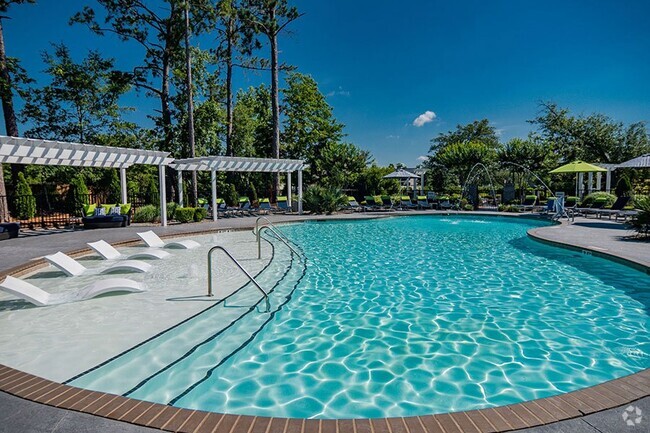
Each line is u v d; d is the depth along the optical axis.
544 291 6.36
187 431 2.19
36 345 3.95
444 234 13.89
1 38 17.11
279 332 4.77
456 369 3.78
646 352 4.10
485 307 5.61
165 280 6.65
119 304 5.24
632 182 24.95
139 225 15.44
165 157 15.20
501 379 3.58
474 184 26.80
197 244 10.70
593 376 3.61
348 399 3.29
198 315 4.79
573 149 31.28
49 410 2.40
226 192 28.05
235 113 32.94
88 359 3.63
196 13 20.94
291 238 12.83
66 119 24.88
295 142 34.25
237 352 4.16
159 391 3.44
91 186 24.27
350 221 18.16
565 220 15.30
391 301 5.95
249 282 6.58
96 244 8.90
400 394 3.36
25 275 7.23
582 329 4.74
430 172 35.31
